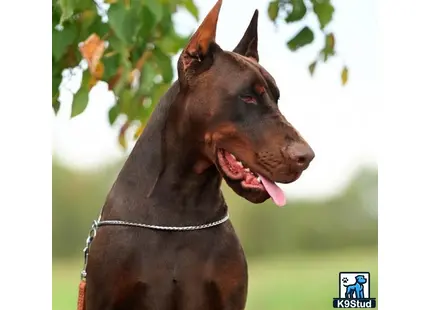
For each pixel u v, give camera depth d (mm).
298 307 12195
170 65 5828
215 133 4270
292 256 14148
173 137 4418
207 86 4305
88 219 12227
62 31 5539
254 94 4277
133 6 5328
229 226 4566
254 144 4207
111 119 5945
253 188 4238
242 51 4715
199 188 4445
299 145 4168
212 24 4348
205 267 4406
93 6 5523
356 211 14086
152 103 5832
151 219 4406
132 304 4406
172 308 4398
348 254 13859
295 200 14297
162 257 4371
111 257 4359
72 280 10648
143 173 4477
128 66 5543
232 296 4477
